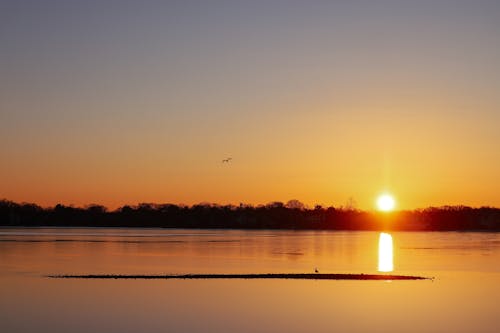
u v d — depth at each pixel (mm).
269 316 38938
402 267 70062
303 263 74750
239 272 61844
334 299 45125
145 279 54781
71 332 34344
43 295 45719
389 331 35219
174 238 153000
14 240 130500
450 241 155500
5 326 35656
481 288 51312
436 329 35656
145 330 34938
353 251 102750
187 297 45438
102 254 86562
